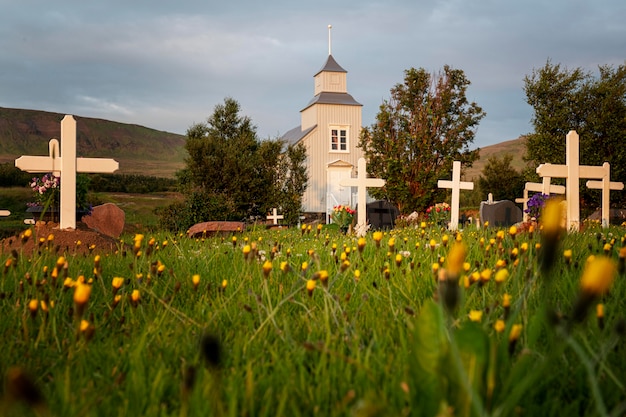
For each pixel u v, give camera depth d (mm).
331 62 45938
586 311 1082
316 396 1886
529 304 2959
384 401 1555
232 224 14891
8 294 3428
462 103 31625
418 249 5488
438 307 1584
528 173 28344
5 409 826
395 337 2646
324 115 43969
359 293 3650
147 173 143250
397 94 31219
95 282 4094
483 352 1472
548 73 27578
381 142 30938
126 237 10438
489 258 4500
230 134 30547
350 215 17859
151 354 2379
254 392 1941
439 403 1499
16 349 2486
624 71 26312
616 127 25859
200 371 2023
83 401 1736
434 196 30141
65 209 9602
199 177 27703
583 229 9672
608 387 1934
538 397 1976
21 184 55656
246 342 2471
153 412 1739
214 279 4430
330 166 42125
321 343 2311
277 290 3838
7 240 7105
